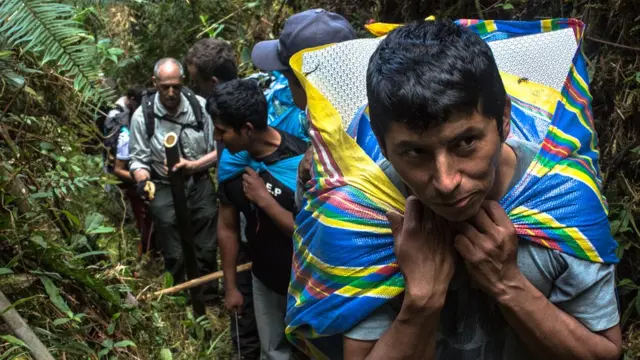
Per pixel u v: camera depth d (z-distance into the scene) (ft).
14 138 7.41
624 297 7.91
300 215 4.23
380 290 3.84
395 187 3.86
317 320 3.99
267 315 9.48
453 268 3.72
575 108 4.14
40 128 7.64
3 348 5.97
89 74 5.85
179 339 9.90
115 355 7.40
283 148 8.90
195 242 14.07
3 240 6.81
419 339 3.73
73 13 5.99
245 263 10.89
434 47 3.22
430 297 3.65
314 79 4.47
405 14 10.11
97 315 7.51
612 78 7.89
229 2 16.63
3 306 6.04
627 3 7.59
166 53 16.98
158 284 11.87
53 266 7.02
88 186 8.68
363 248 3.85
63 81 7.53
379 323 3.94
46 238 7.00
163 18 16.71
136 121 13.79
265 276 9.18
